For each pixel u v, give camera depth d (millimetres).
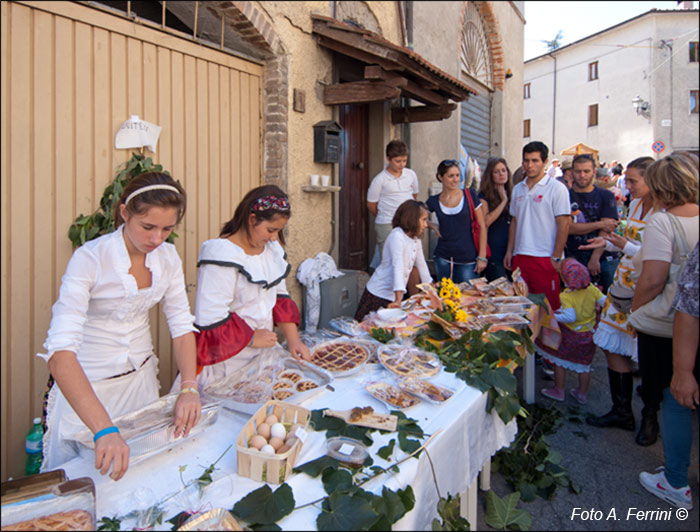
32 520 1091
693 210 2137
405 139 6199
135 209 1456
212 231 3689
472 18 7566
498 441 2117
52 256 2629
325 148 4438
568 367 3322
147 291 1646
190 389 1582
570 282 3193
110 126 2889
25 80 2475
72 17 2648
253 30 3754
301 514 1174
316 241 4609
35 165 2537
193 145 3471
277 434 1382
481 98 8008
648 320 2236
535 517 2133
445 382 1981
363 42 4164
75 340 1377
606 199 3436
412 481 1356
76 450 1482
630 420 2914
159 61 3174
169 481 1320
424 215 3271
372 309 3510
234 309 2047
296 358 2141
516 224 3713
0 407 2441
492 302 2891
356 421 1554
